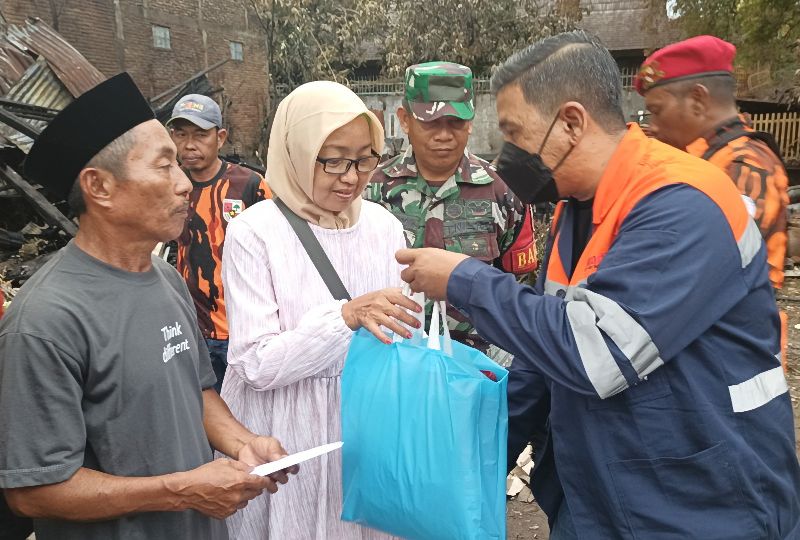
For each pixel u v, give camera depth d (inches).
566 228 62.2
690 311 49.5
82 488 51.2
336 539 75.7
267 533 75.6
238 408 77.7
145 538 56.9
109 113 54.2
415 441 61.2
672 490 52.6
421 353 62.7
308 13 598.9
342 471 70.0
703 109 87.8
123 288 56.5
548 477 67.9
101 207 55.8
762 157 81.5
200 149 137.2
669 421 52.2
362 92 687.1
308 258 75.0
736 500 52.0
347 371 67.0
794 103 617.9
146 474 56.1
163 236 58.4
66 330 51.2
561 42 56.9
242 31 603.8
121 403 54.4
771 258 77.3
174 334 60.2
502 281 54.8
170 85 526.9
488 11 633.6
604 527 56.6
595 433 54.7
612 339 48.8
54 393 50.1
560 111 55.7
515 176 60.1
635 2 804.0
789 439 56.4
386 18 635.5
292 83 647.8
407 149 122.3
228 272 74.5
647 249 50.3
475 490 59.2
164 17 517.7
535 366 52.6
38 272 54.9
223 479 55.4
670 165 53.2
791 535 55.7
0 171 308.8
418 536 62.4
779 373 56.2
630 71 794.8
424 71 110.5
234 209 137.6
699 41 87.0
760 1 489.4
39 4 413.7
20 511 52.1
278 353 68.9
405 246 85.8
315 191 74.0
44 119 322.3
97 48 459.2
